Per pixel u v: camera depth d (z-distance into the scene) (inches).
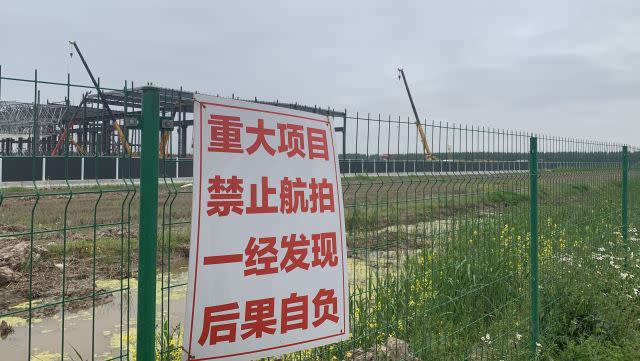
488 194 229.3
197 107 93.7
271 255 100.1
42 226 506.3
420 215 232.8
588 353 184.1
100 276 345.1
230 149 96.7
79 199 697.0
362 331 175.3
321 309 106.4
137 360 85.8
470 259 221.1
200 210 92.3
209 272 92.7
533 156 200.2
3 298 301.1
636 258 297.3
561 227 283.3
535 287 196.1
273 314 99.7
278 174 102.7
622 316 215.2
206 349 92.2
